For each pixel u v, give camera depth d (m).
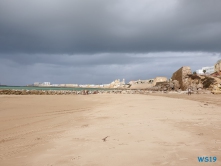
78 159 4.86
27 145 6.27
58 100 24.70
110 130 8.10
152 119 10.55
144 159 4.71
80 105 19.45
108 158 4.86
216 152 5.13
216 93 49.72
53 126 9.38
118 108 16.33
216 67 94.19
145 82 169.38
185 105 18.11
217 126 8.49
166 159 4.69
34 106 17.38
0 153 5.53
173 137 6.72
